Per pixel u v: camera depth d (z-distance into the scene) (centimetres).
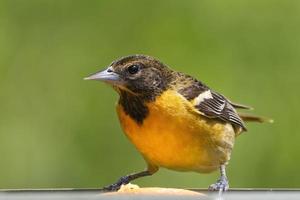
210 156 998
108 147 1497
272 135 1490
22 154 1480
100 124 1508
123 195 810
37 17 1559
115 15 1555
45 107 1516
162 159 982
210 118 995
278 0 1518
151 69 979
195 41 1518
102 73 979
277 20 1517
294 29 1514
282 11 1519
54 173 1474
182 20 1533
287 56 1503
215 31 1519
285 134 1487
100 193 830
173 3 1545
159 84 974
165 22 1539
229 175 1473
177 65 1509
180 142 966
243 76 1496
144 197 810
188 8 1537
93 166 1484
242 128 1082
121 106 980
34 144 1487
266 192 825
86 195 819
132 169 1487
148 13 1549
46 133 1498
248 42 1509
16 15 1554
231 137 1038
